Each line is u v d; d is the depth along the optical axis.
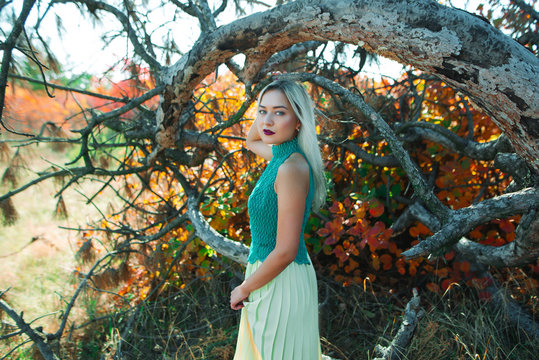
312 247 3.27
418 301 2.15
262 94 1.69
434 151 3.09
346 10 1.75
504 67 1.57
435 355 2.27
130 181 4.06
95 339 2.84
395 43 1.72
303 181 1.56
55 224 4.72
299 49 2.96
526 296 2.80
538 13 2.66
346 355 2.45
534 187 1.89
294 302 1.66
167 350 2.62
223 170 3.32
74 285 3.34
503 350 2.28
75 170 3.21
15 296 3.22
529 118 1.62
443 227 1.95
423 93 3.07
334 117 2.96
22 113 3.11
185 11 3.11
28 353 2.55
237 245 2.63
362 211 2.62
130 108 2.85
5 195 3.04
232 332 2.55
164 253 2.97
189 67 2.46
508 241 2.83
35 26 2.39
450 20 1.59
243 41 2.16
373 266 2.95
